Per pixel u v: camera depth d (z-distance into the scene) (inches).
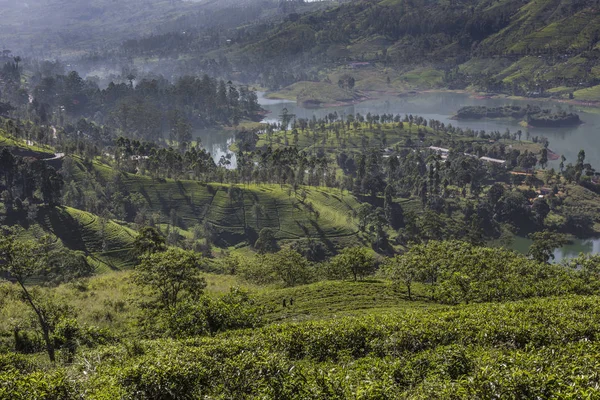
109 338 1525.6
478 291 1990.7
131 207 6953.7
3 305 1803.6
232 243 6589.6
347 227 6820.9
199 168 7691.9
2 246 1266.0
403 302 2122.3
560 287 1982.0
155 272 1728.6
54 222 5511.8
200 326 1427.2
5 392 735.1
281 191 7504.9
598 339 1005.8
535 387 690.8
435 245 2593.5
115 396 786.8
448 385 751.7
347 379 816.9
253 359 892.0
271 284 3093.0
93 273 4335.6
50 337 1440.7
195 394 829.2
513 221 7313.0
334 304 2076.8
